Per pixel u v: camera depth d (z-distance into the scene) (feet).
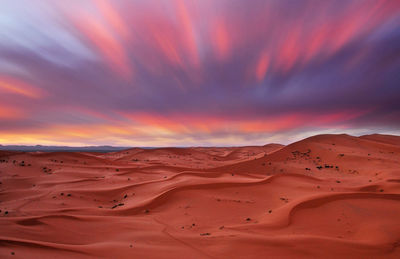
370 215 61.05
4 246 33.88
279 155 206.28
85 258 32.83
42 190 109.81
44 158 205.36
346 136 249.14
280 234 50.06
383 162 151.33
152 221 63.52
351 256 38.17
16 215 68.39
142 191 106.11
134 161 277.64
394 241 44.29
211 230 54.85
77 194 102.89
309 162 184.14
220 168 177.68
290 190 97.19
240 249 39.70
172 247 40.86
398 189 87.76
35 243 36.60
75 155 232.53
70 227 53.67
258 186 104.47
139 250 38.32
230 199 86.02
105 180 136.05
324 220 59.47
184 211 73.97
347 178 125.08
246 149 496.23
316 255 37.99
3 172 147.74
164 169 179.42
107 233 51.47
